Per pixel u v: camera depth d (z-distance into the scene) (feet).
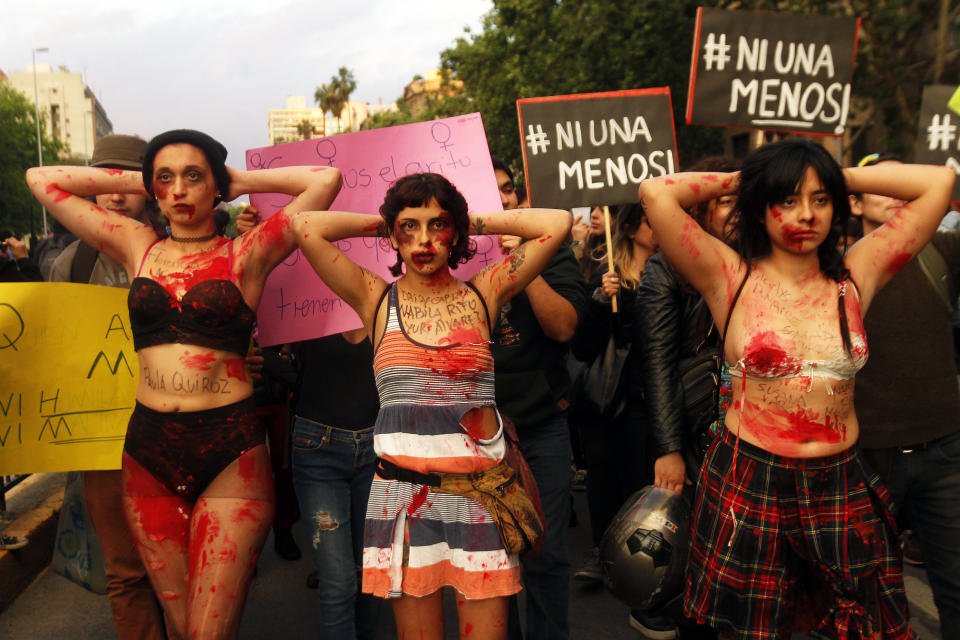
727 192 8.10
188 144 8.87
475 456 7.50
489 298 8.18
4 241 13.58
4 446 10.07
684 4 51.49
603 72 58.49
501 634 7.47
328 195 9.39
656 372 9.95
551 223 8.26
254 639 12.43
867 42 42.52
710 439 9.48
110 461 10.14
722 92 13.87
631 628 12.32
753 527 7.68
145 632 10.06
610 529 9.52
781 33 13.89
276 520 15.81
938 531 9.43
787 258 7.75
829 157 7.40
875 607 7.61
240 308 8.88
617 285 11.79
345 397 9.96
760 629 7.64
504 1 66.08
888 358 9.39
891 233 8.04
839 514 7.56
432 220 7.62
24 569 14.56
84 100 380.37
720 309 8.04
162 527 8.81
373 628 10.80
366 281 8.29
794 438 7.59
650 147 13.04
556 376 10.66
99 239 9.43
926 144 14.51
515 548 7.45
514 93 77.05
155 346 8.77
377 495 7.57
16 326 10.22
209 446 8.66
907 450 9.36
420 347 7.62
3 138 162.91
